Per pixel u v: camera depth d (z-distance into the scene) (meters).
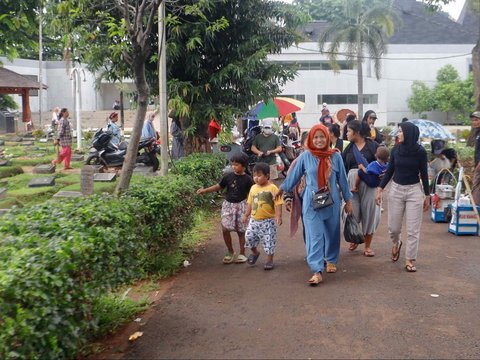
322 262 6.52
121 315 5.38
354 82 50.31
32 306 3.46
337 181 6.81
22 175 14.14
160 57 9.27
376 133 10.52
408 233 6.99
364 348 4.68
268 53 13.18
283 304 5.79
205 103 12.74
